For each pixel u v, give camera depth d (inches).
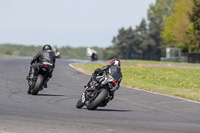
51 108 1619.1
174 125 1342.3
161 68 4785.9
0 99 1840.6
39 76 2027.6
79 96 2139.5
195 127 1317.7
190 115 1638.8
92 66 4426.7
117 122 1338.6
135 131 1181.7
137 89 2650.1
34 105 1685.5
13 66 4323.3
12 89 2313.0
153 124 1339.8
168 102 2055.9
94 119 1375.5
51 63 2025.1
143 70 4178.2
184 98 2279.8
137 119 1444.4
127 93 2391.7
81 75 3486.7
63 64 4921.3
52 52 2078.0
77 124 1246.9
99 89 1603.1
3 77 3080.7
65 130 1136.8
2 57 6983.3
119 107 1796.3
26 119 1295.5
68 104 1791.3
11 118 1300.4
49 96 2058.3
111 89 1603.1
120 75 1611.7
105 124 1279.5
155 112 1685.5
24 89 2327.8
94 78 1610.5
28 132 1083.3
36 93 2044.8
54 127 1173.7
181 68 4997.5
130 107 1815.9
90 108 1601.9
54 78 3149.6
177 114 1652.3
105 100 1615.4
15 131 1087.0
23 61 5482.3
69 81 2974.9
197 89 2987.2
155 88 2684.5
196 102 2103.8
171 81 3508.9
